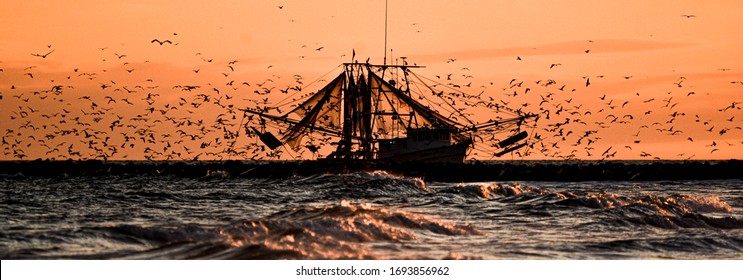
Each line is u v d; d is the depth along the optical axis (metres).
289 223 107.25
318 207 135.62
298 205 168.50
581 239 113.75
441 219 134.25
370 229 108.62
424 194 195.38
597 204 152.75
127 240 102.38
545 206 152.75
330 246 95.19
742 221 136.50
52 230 110.62
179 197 188.00
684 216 135.75
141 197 186.12
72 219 133.88
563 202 154.88
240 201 180.00
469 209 153.50
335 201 179.50
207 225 112.12
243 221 115.69
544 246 106.56
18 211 149.38
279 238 98.88
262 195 196.75
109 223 125.38
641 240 112.56
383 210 124.81
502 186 192.62
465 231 117.19
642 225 130.12
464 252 99.25
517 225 128.62
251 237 101.56
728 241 114.81
